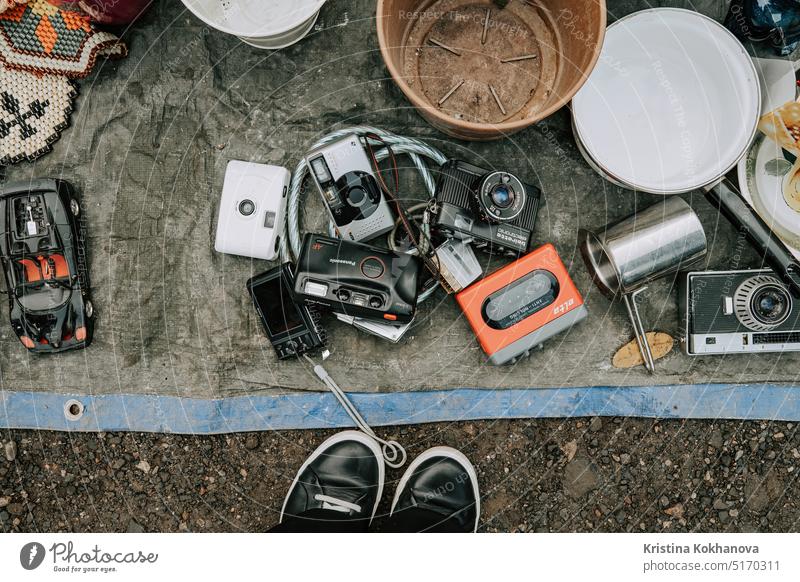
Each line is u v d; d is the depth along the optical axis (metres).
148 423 1.88
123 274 1.88
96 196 1.88
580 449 1.91
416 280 1.64
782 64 1.71
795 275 1.71
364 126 1.79
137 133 1.87
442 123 1.62
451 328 1.86
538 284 1.72
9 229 1.73
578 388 1.87
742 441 1.91
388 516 1.95
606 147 1.75
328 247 1.63
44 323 1.80
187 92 1.86
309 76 1.86
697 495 1.93
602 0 1.36
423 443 1.90
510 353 1.75
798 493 1.94
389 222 1.71
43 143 1.84
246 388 1.88
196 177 1.87
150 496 1.93
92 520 1.94
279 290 1.74
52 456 1.92
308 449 1.91
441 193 1.68
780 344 1.74
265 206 1.70
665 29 1.69
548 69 1.72
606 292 1.82
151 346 1.88
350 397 1.87
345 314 1.70
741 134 1.63
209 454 1.91
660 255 1.68
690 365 1.87
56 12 1.66
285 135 1.87
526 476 1.92
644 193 1.85
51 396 1.88
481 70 1.74
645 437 1.91
